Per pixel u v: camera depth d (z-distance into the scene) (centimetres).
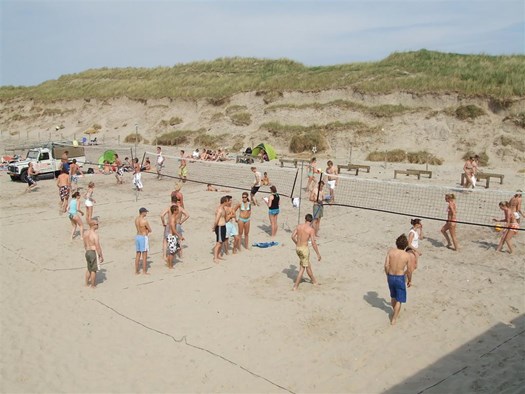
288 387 732
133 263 1275
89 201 1608
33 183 2319
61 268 1250
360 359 807
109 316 975
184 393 720
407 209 1848
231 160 3225
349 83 3831
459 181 2380
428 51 4188
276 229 1512
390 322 930
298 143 3422
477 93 3184
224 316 964
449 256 1309
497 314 959
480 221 1669
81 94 5347
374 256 1317
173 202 1310
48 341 880
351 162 3050
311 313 972
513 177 2470
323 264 1256
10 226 1652
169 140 4106
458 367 775
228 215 1309
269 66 4984
